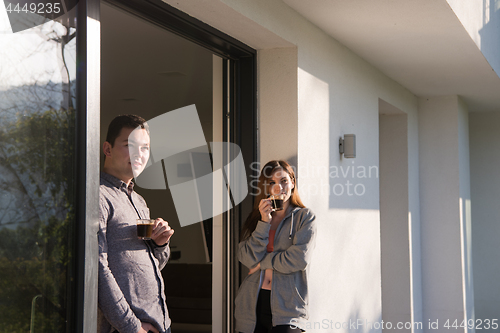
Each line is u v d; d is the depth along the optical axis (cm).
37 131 159
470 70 476
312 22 342
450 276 593
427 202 607
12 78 153
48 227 161
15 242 152
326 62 363
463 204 617
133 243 195
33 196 157
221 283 320
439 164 602
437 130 604
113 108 377
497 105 660
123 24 318
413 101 595
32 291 156
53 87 164
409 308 555
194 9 253
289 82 317
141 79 370
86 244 167
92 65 174
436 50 411
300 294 274
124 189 203
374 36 373
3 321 149
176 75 351
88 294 168
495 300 691
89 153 171
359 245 424
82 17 172
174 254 385
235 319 310
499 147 698
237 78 324
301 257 266
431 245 604
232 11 255
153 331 196
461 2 347
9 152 151
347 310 394
